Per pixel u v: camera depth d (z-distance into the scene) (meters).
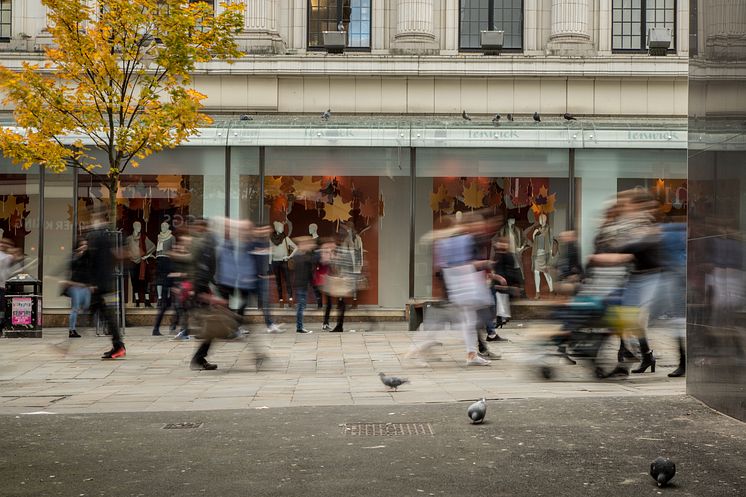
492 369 13.85
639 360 13.12
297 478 6.30
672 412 8.71
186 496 5.86
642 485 5.97
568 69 27.77
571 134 24.98
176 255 20.12
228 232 17.05
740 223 8.19
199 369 14.26
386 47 28.67
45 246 25.08
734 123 8.41
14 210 25.12
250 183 25.20
